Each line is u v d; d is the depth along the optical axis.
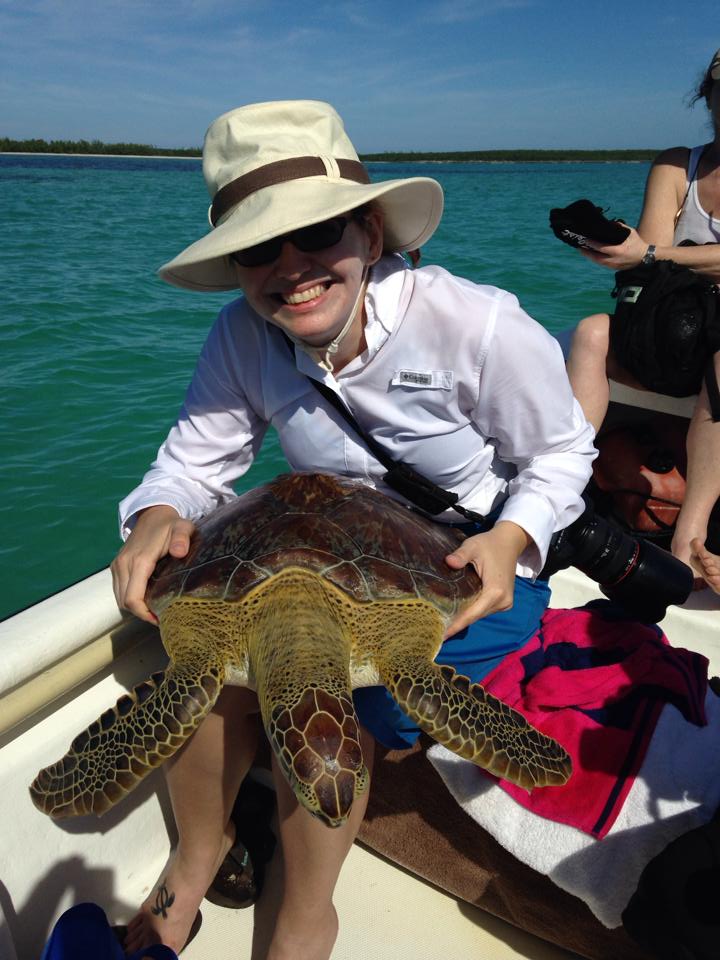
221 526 1.44
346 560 1.31
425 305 1.36
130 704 1.25
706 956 1.14
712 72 2.69
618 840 1.32
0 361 6.91
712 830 1.18
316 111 1.33
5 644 1.30
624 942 1.42
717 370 2.46
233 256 1.31
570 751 1.42
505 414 1.46
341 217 1.26
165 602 1.36
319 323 1.32
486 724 1.20
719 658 2.21
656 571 1.61
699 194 2.85
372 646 1.28
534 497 1.49
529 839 1.39
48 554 4.18
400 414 1.47
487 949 1.54
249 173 1.30
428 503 1.55
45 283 10.48
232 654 1.28
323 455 1.59
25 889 1.39
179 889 1.46
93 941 1.16
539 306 9.94
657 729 1.38
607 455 2.81
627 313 2.66
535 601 1.63
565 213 2.62
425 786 1.67
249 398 1.62
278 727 1.08
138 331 8.05
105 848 1.54
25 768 1.36
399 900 1.63
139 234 17.41
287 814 1.29
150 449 5.24
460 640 1.54
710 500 2.38
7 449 5.23
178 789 1.39
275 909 1.60
